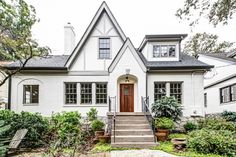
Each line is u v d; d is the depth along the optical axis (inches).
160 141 474.0
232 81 766.5
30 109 635.5
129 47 621.6
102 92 652.7
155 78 639.8
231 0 478.6
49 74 647.8
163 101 559.8
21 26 484.7
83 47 662.5
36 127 455.2
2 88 666.2
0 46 490.3
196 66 620.1
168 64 642.2
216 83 868.6
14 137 390.0
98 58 660.1
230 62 821.2
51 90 643.5
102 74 653.9
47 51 534.0
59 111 636.1
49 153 233.9
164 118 529.0
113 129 477.4
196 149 388.2
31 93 644.7
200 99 632.4
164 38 672.4
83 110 640.4
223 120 551.2
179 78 639.8
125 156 363.6
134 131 474.9
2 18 459.2
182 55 738.2
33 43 497.4
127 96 648.4
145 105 549.6
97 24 673.6
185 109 627.8
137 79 625.3
